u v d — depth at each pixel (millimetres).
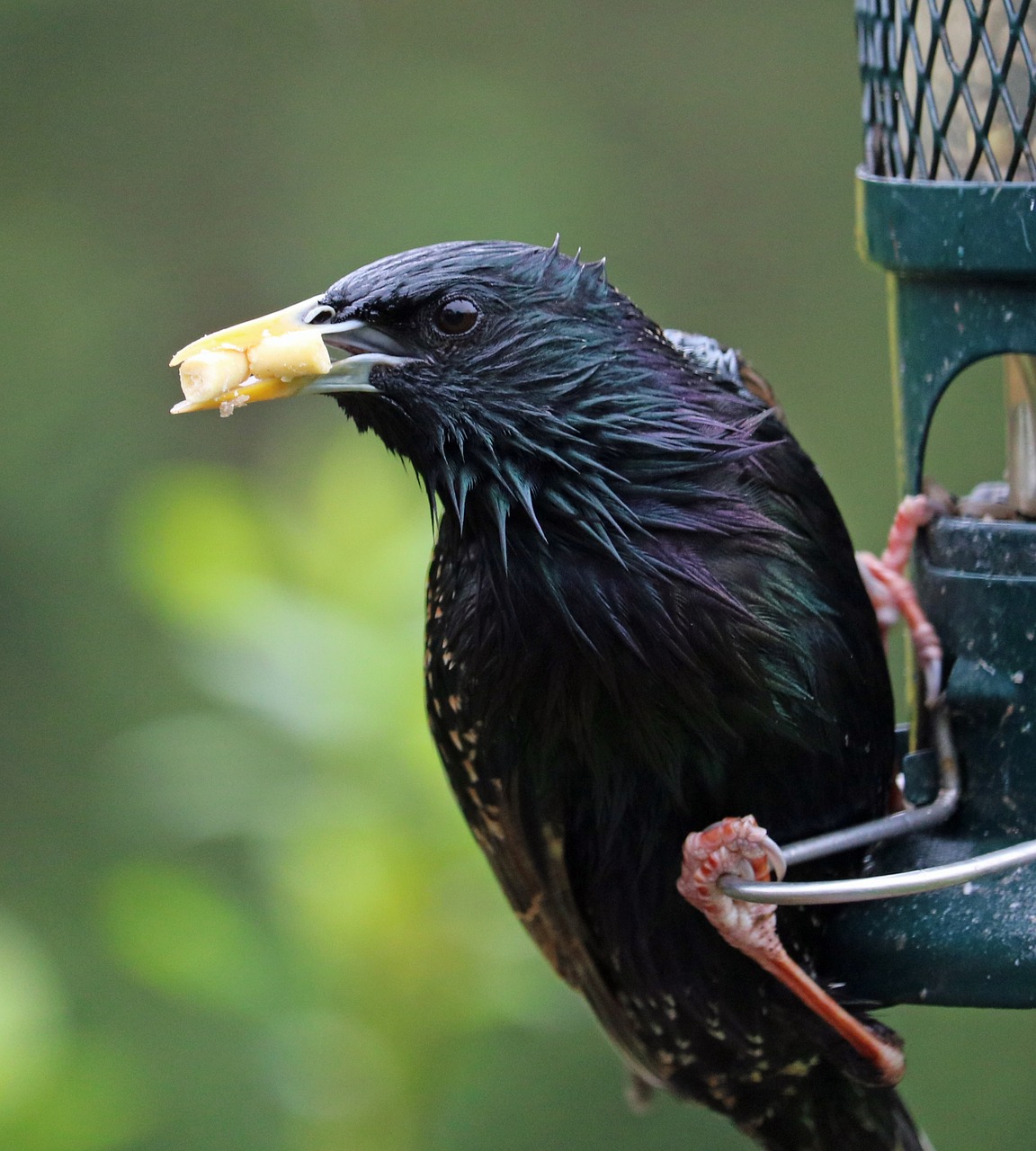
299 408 16594
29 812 15234
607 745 5586
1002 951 5457
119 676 15555
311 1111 7766
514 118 16969
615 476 5316
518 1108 9516
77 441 16203
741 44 17188
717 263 16547
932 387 5910
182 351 5305
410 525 8445
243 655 7973
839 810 5746
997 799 5754
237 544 8359
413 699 7902
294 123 17188
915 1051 11516
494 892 7805
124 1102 7914
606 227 16531
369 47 17453
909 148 6062
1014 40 5559
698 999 6074
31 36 17172
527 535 5375
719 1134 10336
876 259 5918
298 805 8070
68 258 16766
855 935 5785
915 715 6152
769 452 5684
